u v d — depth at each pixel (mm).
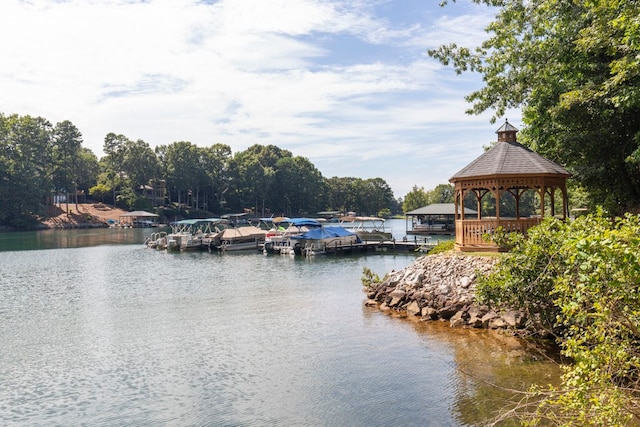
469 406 12008
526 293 14609
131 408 13008
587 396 7445
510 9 24312
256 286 32500
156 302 27625
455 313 20250
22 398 13883
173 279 36562
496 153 24453
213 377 15141
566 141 23953
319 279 34969
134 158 130125
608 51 19047
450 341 17484
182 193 145000
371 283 27594
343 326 20625
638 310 7297
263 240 61469
